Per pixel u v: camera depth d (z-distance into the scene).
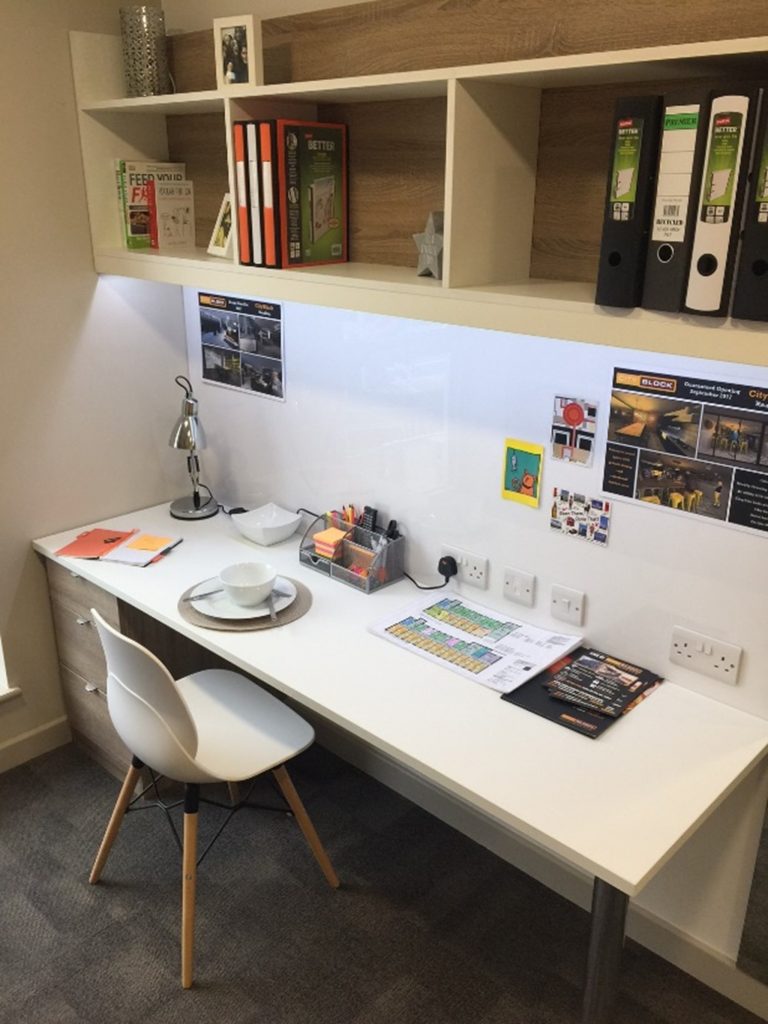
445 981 2.11
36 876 2.43
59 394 2.73
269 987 2.09
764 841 1.92
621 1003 2.06
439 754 1.73
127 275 2.59
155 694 1.93
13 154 2.46
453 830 2.61
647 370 1.84
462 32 1.89
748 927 2.00
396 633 2.19
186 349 3.03
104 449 2.89
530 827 1.54
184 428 2.82
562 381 2.00
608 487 1.98
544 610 2.20
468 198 1.73
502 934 2.25
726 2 1.51
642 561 1.97
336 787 2.78
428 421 2.32
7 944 2.21
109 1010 2.04
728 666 1.88
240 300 2.76
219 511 3.02
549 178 1.85
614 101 1.71
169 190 2.69
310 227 2.17
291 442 2.76
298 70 2.27
